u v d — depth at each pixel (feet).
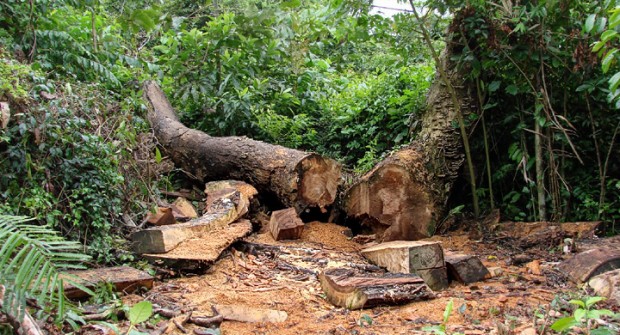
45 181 11.51
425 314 9.37
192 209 16.35
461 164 17.19
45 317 7.66
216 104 21.59
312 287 11.07
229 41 21.68
